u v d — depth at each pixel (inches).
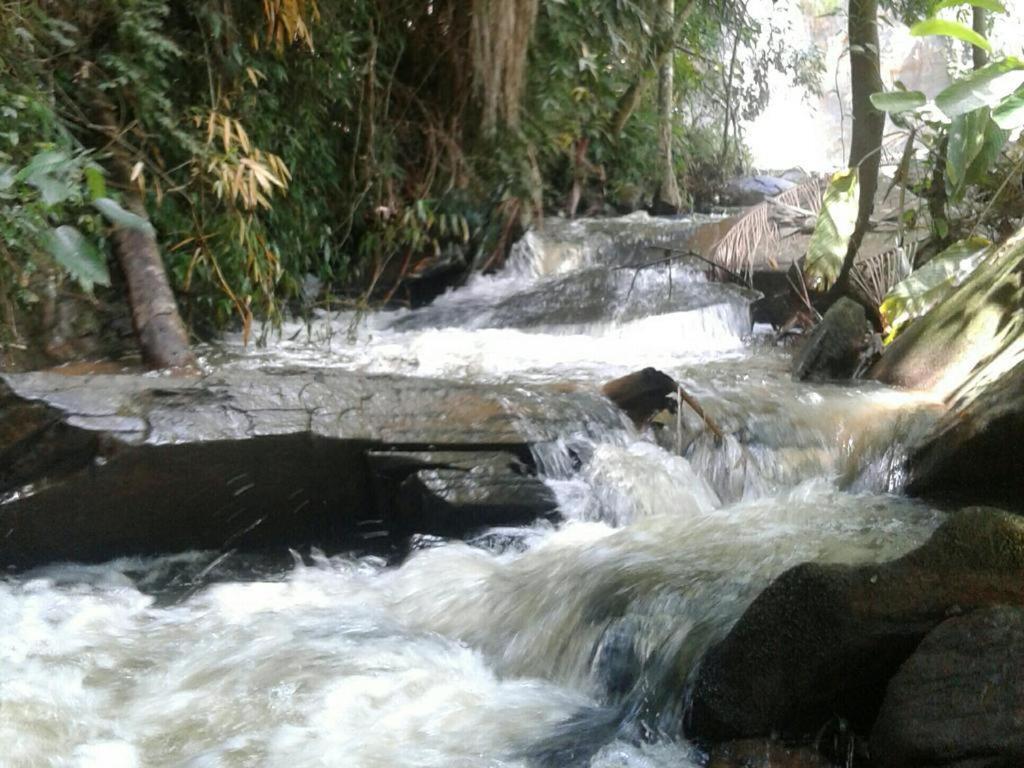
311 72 350.9
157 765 141.5
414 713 153.8
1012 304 251.3
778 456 234.5
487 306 372.8
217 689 161.9
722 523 198.1
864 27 309.4
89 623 187.3
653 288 366.6
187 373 259.6
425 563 204.1
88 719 152.9
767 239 365.7
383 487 220.8
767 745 135.0
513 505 216.1
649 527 198.4
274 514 219.9
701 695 140.1
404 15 397.4
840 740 133.7
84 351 276.8
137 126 287.7
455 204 410.0
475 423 227.8
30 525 207.3
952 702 118.6
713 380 271.0
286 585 203.9
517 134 412.8
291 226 350.3
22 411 208.8
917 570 131.5
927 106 298.2
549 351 317.7
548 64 419.5
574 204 497.4
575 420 234.1
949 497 211.8
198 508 215.3
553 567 187.6
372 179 393.1
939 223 308.2
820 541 184.5
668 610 159.3
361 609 191.8
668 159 550.6
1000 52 347.6
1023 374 208.5
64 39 265.4
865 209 314.7
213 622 187.2
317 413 221.0
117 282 289.6
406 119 410.6
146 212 287.7
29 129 252.2
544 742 144.8
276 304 334.0
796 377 275.6
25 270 262.7
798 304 347.3
